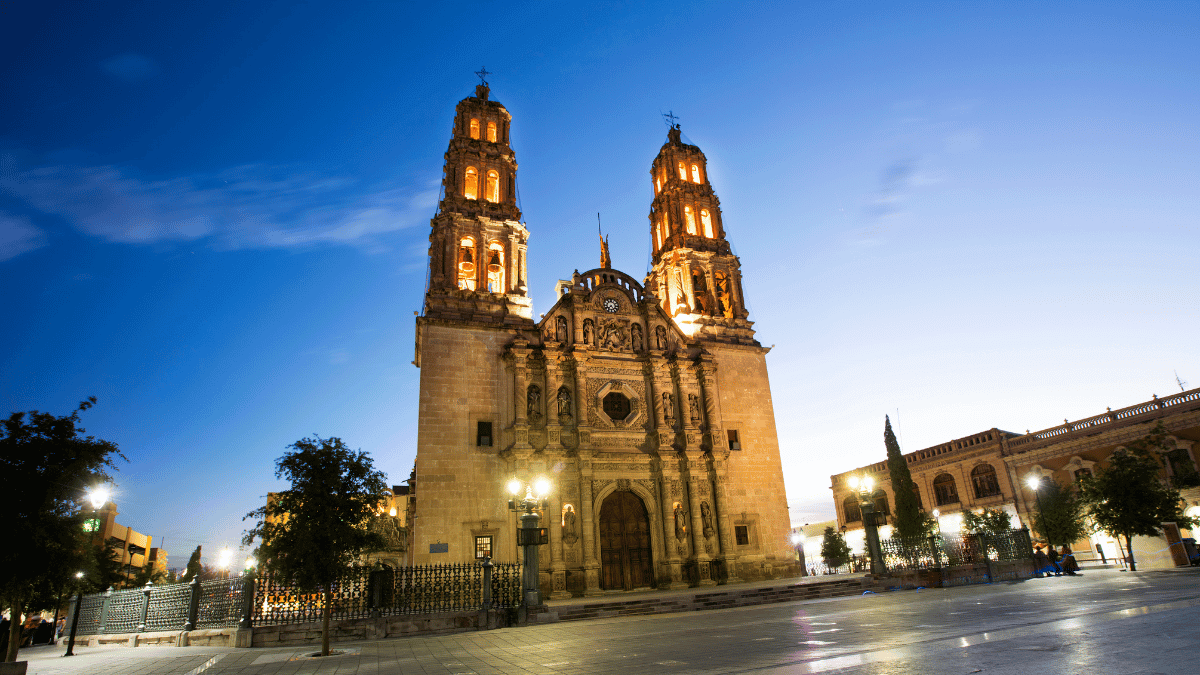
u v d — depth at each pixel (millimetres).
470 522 38406
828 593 33875
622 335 47094
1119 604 18984
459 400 41125
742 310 52938
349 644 21578
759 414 48875
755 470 46906
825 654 13219
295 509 20875
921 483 67000
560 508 39875
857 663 11758
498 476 40031
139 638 26266
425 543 37250
